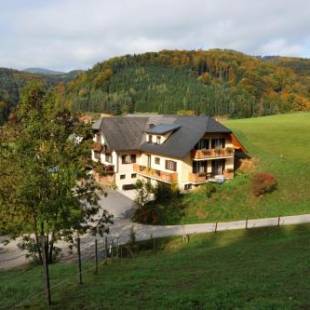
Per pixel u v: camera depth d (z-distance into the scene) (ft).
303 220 124.88
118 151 188.03
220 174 173.88
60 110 88.28
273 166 174.19
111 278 65.72
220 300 46.29
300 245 82.23
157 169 179.63
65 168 76.48
